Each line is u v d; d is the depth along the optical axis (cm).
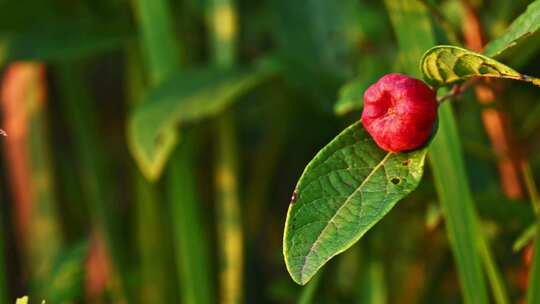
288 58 34
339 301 38
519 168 30
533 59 36
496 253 34
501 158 30
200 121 36
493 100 29
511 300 35
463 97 29
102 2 38
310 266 22
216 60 36
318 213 23
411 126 22
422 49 28
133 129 34
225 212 37
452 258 37
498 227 34
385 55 34
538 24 23
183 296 37
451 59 22
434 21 30
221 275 37
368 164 23
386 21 35
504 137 29
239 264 37
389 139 23
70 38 36
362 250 34
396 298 38
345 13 36
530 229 27
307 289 33
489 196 29
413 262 38
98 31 36
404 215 33
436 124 23
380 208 22
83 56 36
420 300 37
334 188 23
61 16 37
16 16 36
